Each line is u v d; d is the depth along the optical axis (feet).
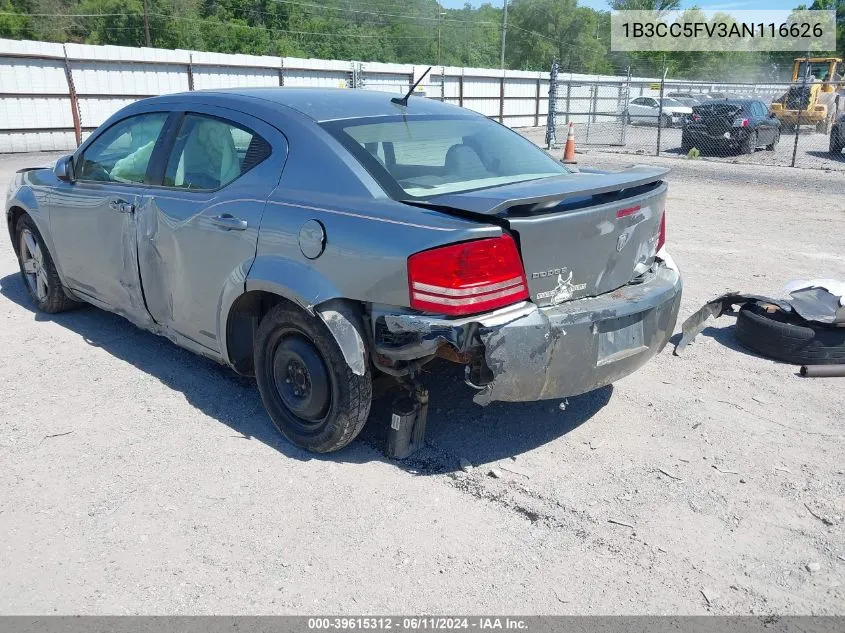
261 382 12.39
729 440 12.69
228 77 84.89
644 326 11.65
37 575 9.13
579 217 10.59
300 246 11.14
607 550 9.78
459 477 11.43
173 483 11.11
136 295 14.70
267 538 9.90
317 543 9.82
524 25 271.08
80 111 73.56
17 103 68.69
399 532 10.07
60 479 11.16
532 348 10.22
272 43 206.18
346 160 11.39
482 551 9.73
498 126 14.49
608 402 14.16
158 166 14.08
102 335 17.06
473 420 13.26
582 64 269.03
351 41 236.02
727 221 33.45
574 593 8.98
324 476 11.39
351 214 10.71
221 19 214.07
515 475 11.51
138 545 9.71
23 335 17.01
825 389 14.79
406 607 8.71
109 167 15.35
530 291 10.40
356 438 12.59
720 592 9.02
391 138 12.24
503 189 10.91
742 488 11.22
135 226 14.19
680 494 11.05
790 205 38.09
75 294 17.17
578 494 11.02
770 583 9.19
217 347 13.01
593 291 11.24
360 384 11.06
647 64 233.76
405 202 10.75
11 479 11.12
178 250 13.20
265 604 8.72
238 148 12.71
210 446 12.20
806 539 10.05
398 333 10.44
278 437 12.53
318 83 93.71
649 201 11.98
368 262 10.37
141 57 76.59
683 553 9.73
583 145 71.77
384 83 99.86
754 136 62.49
